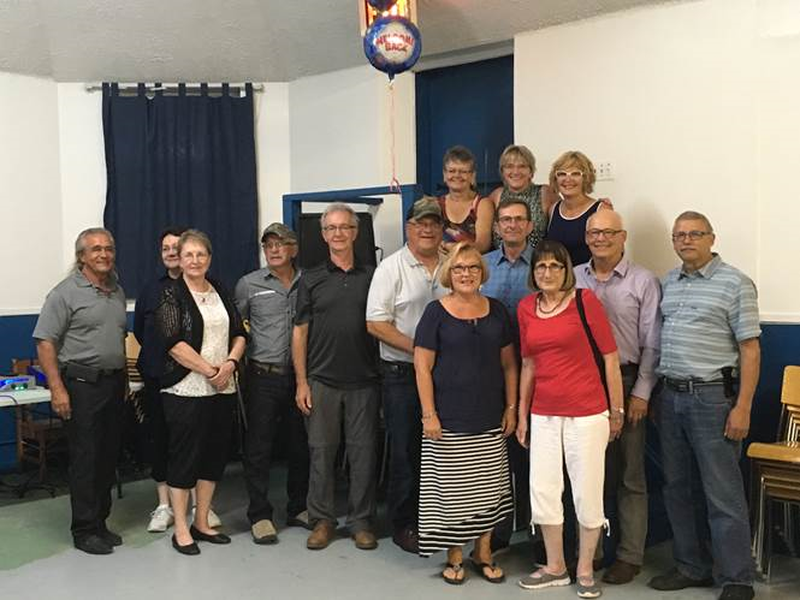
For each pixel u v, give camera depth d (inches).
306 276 163.2
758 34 157.5
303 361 163.2
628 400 144.4
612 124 175.5
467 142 215.8
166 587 143.3
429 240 154.6
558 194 159.8
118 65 227.0
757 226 158.1
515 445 158.7
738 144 159.8
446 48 205.5
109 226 231.0
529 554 159.5
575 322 136.8
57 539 168.9
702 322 136.0
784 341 155.3
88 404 161.8
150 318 174.1
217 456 164.7
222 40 223.0
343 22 208.7
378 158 218.7
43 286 228.7
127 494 201.5
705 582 141.4
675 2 165.8
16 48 216.8
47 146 228.5
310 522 167.9
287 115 238.7
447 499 141.8
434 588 141.9
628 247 173.6
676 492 141.2
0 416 221.6
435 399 143.9
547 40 184.7
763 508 143.4
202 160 233.5
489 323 143.9
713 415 134.6
